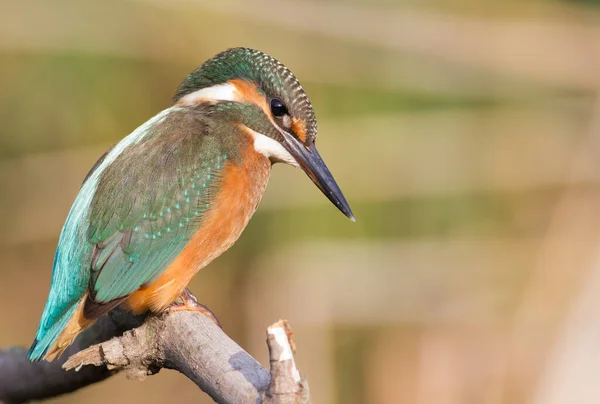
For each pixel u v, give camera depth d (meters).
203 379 5.61
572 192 13.50
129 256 7.04
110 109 13.41
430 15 14.00
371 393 12.73
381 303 12.80
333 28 13.66
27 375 7.47
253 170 7.72
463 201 13.37
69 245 7.06
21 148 13.34
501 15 14.34
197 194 7.30
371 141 13.34
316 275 12.76
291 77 7.93
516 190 13.57
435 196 13.32
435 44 13.81
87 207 7.16
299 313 12.65
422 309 12.88
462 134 13.57
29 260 13.86
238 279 13.27
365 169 13.32
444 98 13.69
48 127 13.38
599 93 13.84
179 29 13.38
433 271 12.98
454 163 13.41
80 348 7.35
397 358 12.82
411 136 13.41
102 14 13.20
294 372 4.64
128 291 7.00
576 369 11.20
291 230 12.98
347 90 13.52
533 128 13.74
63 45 13.16
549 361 11.56
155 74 13.45
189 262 7.30
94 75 13.30
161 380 14.04
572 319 11.60
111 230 7.04
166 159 7.36
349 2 13.80
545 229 13.38
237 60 7.96
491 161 13.64
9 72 13.20
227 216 7.47
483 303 12.91
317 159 7.96
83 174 13.41
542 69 13.99
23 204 13.46
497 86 13.84
